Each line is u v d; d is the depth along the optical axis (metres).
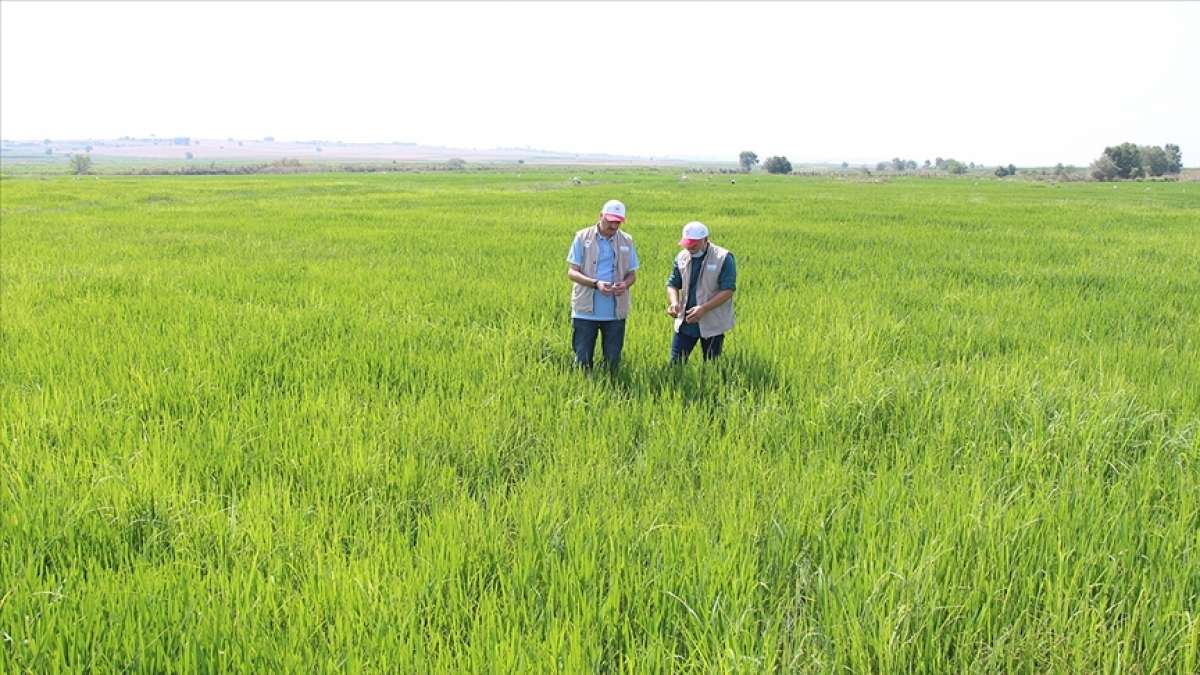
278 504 4.46
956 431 5.73
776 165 140.50
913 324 9.60
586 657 3.18
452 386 6.88
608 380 6.97
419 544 4.03
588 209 31.05
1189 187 74.06
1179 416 6.03
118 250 16.86
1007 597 3.50
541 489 4.64
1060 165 153.75
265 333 8.61
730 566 3.72
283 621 3.39
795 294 11.67
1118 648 3.16
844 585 3.58
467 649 3.15
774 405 6.23
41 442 5.40
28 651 3.10
